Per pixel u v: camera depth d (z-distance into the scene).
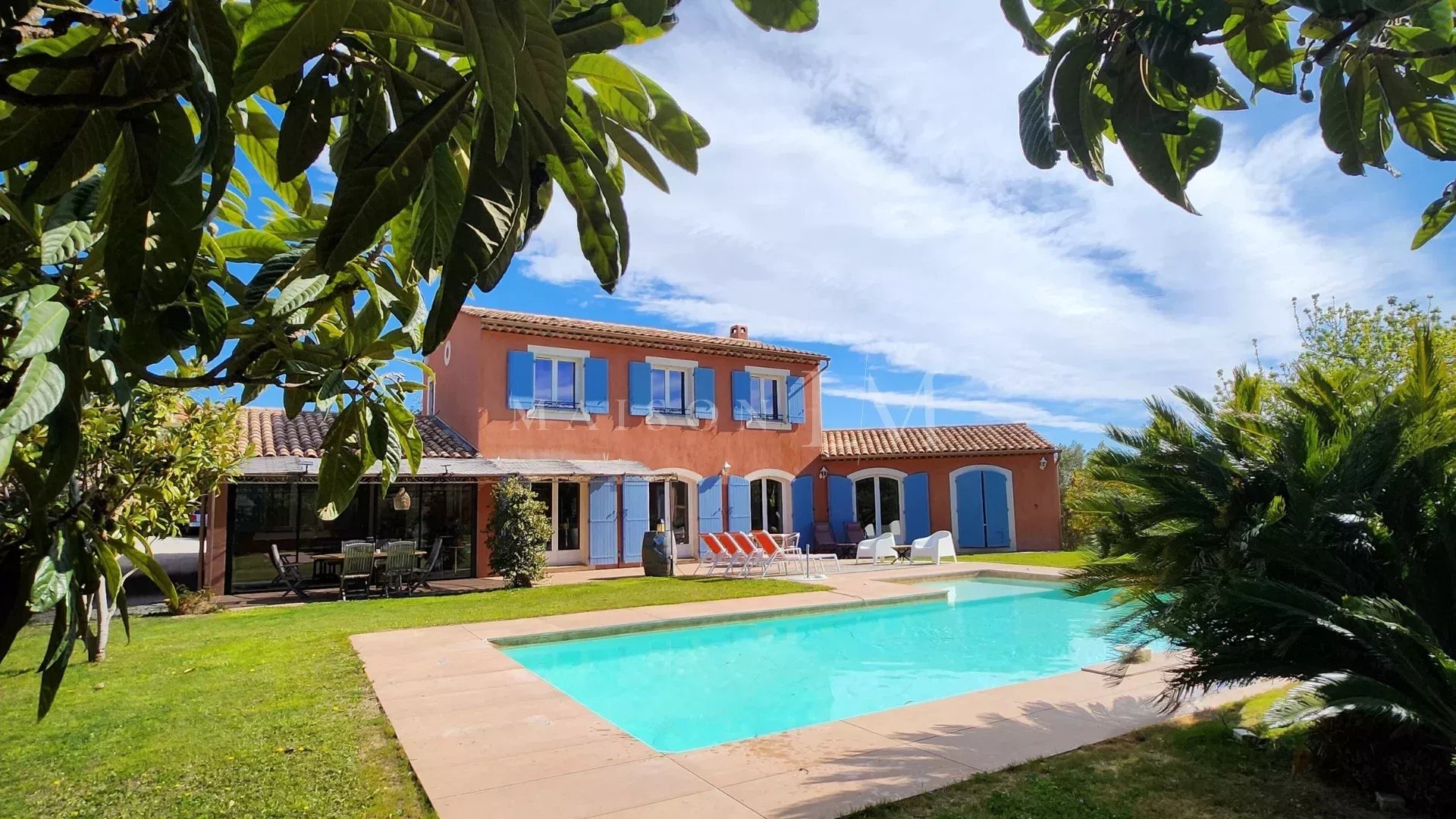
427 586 16.98
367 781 5.13
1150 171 1.39
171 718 6.59
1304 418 5.32
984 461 25.39
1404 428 4.86
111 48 1.29
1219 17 1.15
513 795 4.88
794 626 13.24
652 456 22.19
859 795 4.78
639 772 5.26
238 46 1.36
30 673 8.24
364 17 1.29
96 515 2.03
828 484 26.02
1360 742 4.67
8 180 1.75
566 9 1.48
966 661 11.37
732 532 21.06
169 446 8.17
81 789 5.04
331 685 7.73
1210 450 5.69
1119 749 5.64
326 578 17.23
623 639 11.51
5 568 1.63
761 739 6.03
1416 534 4.89
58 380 1.21
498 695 7.32
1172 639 5.16
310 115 1.68
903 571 18.97
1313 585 5.13
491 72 1.07
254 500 17.03
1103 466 6.18
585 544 20.52
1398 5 1.13
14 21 1.28
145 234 1.37
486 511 19.17
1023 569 18.05
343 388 2.26
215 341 1.74
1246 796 4.69
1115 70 1.29
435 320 1.34
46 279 1.60
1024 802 4.62
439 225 1.44
